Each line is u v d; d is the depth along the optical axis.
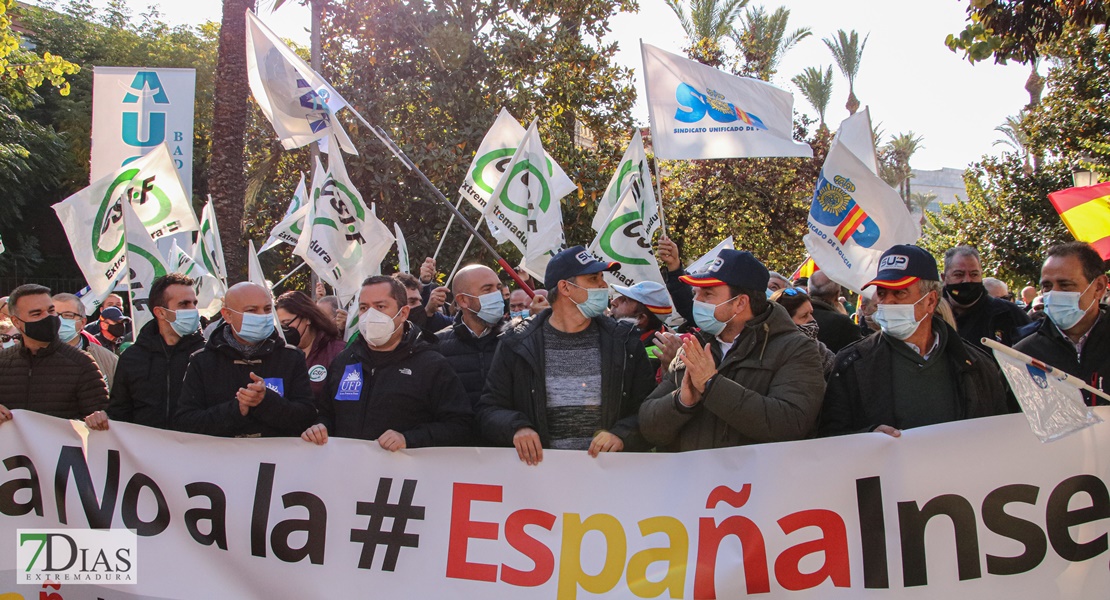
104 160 9.01
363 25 15.17
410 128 15.35
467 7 15.40
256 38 6.74
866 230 5.36
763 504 3.60
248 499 3.99
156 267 5.69
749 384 3.62
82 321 6.42
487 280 4.94
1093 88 16.84
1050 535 3.47
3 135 25.27
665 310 5.24
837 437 3.57
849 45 34.47
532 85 15.98
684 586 3.64
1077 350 4.04
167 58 32.22
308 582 3.91
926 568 3.50
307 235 6.48
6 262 27.12
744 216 22.25
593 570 3.73
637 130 6.90
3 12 13.83
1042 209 18.78
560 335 4.01
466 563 3.83
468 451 3.88
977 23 6.68
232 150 10.41
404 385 4.09
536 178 6.58
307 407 4.19
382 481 3.92
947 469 3.52
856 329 5.58
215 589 3.97
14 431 4.16
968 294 5.07
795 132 23.81
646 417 3.67
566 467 3.78
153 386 4.45
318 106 6.70
